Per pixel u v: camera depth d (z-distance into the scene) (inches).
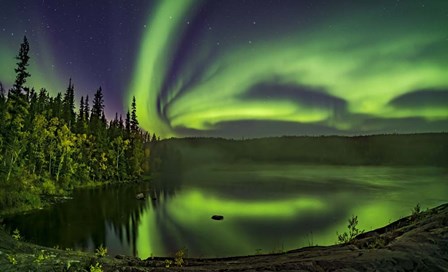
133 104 3700.8
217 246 1019.3
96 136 3161.9
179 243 1052.5
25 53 2074.3
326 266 331.3
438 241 383.9
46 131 2369.6
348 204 1812.3
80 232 1168.2
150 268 369.4
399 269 321.1
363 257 349.1
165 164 4822.8
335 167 5684.1
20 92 2062.0
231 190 2512.3
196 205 1827.0
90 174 2930.6
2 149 1941.4
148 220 1416.1
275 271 330.0
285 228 1272.1
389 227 682.8
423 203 1808.6
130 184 2942.9
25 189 1718.8
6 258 360.5
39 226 1225.4
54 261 361.7
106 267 352.2
